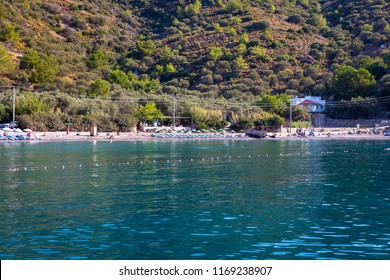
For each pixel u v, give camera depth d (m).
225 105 172.75
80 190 45.28
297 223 32.66
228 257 26.20
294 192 43.94
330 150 90.62
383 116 174.75
